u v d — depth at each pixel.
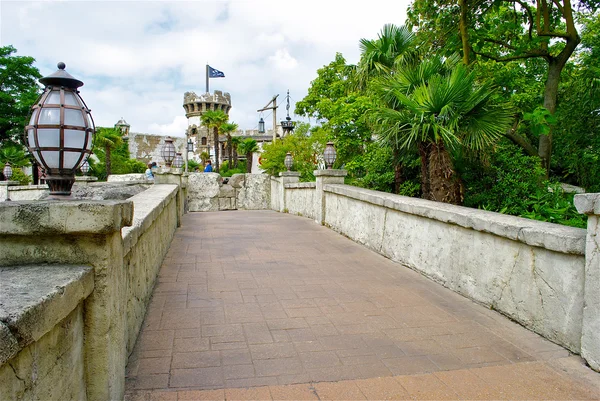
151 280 4.24
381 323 3.58
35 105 2.06
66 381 1.71
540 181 7.99
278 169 17.20
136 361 2.80
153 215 4.12
